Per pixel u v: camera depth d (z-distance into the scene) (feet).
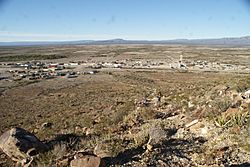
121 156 32.50
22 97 157.07
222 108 46.55
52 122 79.66
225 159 30.42
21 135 38.14
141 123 52.11
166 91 116.37
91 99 139.03
